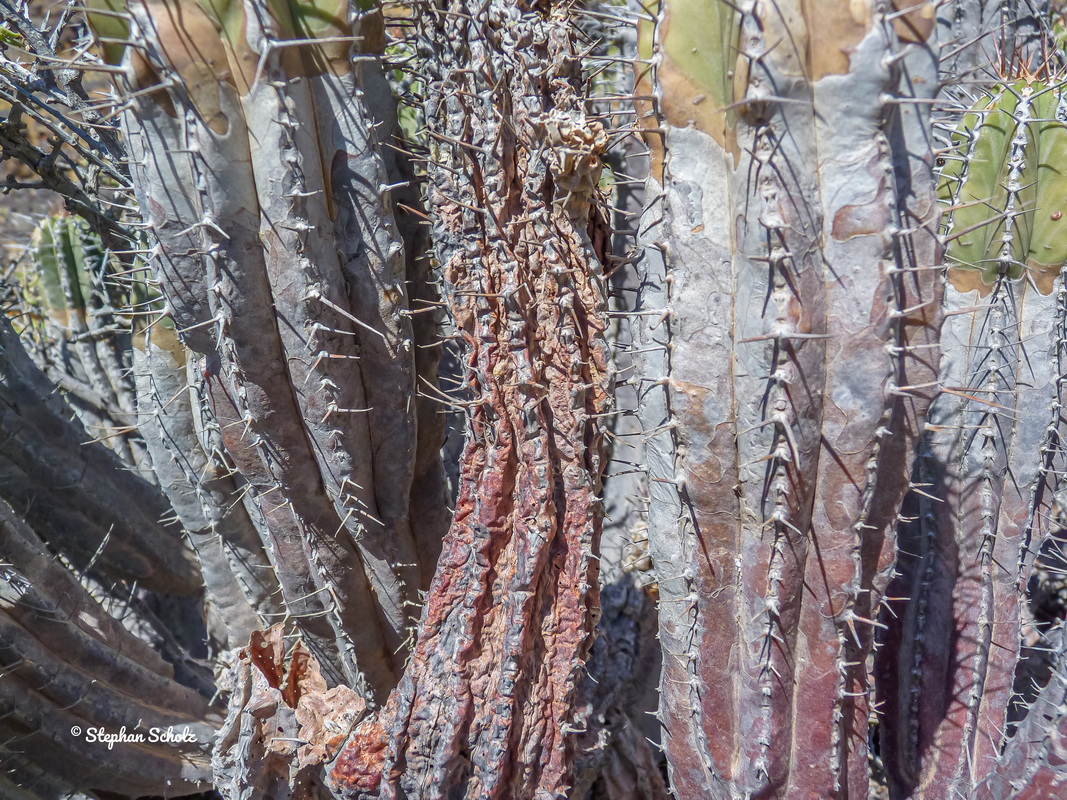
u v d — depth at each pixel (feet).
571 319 0.69
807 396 0.62
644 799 1.02
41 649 0.92
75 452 1.14
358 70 0.70
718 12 0.59
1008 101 0.79
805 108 0.57
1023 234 0.80
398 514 0.85
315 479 0.82
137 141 0.68
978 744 0.84
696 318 0.64
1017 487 0.84
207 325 0.75
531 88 0.67
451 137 0.69
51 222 1.49
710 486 0.67
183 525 1.13
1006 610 0.85
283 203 0.68
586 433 0.71
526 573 0.69
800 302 0.60
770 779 0.73
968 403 0.82
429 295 0.86
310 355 0.73
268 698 0.78
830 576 0.67
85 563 1.19
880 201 0.58
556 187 0.67
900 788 0.88
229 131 0.66
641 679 1.10
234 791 0.78
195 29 0.63
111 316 1.43
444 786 0.74
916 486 0.72
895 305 0.61
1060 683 0.74
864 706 0.76
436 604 0.74
